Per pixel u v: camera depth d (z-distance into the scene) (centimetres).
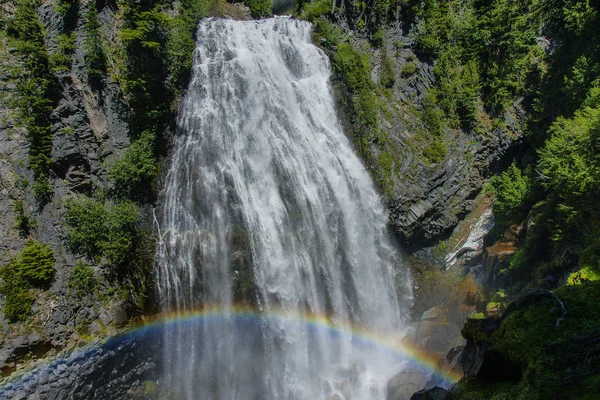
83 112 2811
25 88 2638
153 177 2959
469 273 3347
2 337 2336
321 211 3138
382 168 3388
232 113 3192
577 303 1209
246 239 2859
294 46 3578
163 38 3070
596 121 2392
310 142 3294
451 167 3600
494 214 3416
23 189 2592
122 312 2670
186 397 2730
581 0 3712
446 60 3803
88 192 2788
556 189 2611
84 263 2633
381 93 3622
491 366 1270
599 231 2172
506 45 3916
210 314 2806
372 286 3234
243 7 4209
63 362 2452
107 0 3064
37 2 2903
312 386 2806
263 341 2808
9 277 2414
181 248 2847
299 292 2939
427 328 2950
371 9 3784
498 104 3916
